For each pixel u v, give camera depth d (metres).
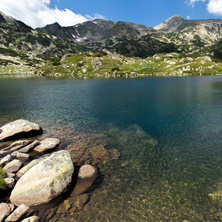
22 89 85.38
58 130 28.44
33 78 165.50
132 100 55.47
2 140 23.73
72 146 22.25
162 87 89.12
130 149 21.80
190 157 19.95
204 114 36.78
